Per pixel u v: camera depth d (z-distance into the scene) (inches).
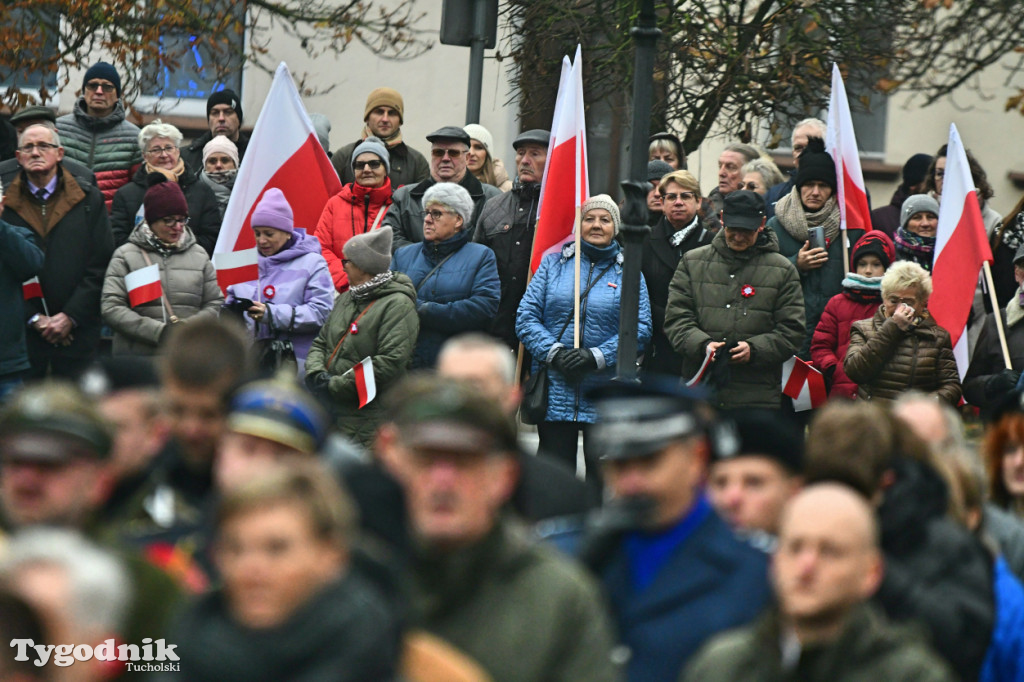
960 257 1054.4
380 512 381.4
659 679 422.9
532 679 377.7
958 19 1483.8
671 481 434.3
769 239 978.7
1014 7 1472.7
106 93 1247.5
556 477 548.1
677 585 430.3
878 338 949.2
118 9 1402.6
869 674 366.9
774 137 1476.4
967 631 437.4
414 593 382.9
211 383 461.7
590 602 391.5
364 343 905.5
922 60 1503.4
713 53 1408.7
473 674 354.6
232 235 1119.0
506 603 383.6
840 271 1074.1
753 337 959.6
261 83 1699.1
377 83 1708.9
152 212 1008.9
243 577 312.7
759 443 466.0
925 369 951.0
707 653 388.8
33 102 1469.0
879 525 453.1
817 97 1472.7
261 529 313.0
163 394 464.8
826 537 366.6
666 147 1234.0
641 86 813.9
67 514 358.9
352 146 1305.4
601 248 979.9
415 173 1284.4
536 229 1020.5
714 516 442.6
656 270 1025.5
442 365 560.7
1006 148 1808.6
